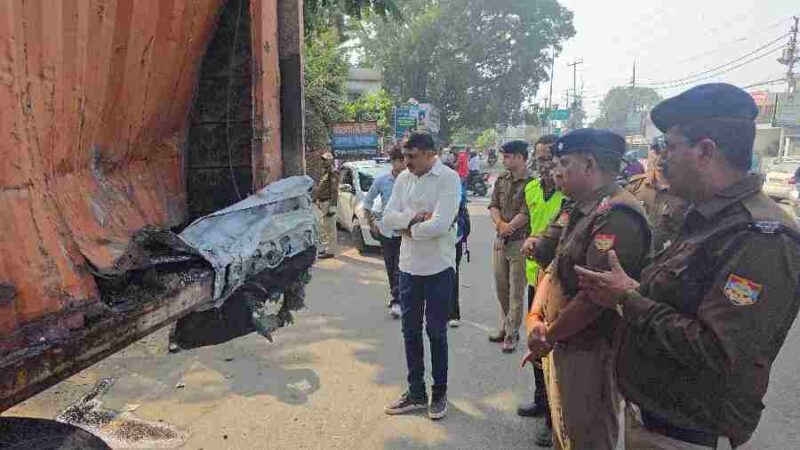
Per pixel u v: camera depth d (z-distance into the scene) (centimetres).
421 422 376
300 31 269
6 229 130
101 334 148
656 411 176
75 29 156
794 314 156
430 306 373
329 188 909
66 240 151
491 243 1090
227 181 252
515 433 364
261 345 505
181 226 240
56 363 135
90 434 166
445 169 365
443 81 4003
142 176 221
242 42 248
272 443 346
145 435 349
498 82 4212
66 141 164
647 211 396
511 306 497
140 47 193
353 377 443
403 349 504
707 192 167
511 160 489
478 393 421
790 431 366
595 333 230
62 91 155
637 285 181
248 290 227
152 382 421
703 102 163
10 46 132
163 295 170
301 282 264
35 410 372
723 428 165
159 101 221
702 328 158
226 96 250
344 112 2022
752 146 164
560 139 246
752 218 155
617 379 190
